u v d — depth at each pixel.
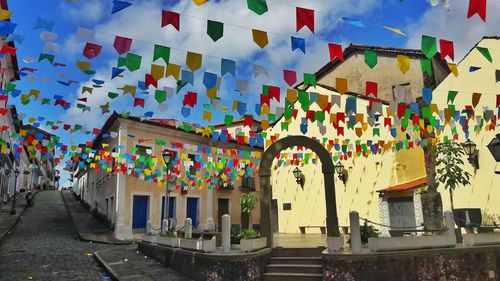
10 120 28.66
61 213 31.02
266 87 8.30
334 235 10.62
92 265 12.80
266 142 17.67
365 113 17.73
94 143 27.09
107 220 24.77
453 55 6.32
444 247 9.59
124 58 6.42
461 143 12.96
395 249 9.20
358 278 8.83
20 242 18.11
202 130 14.50
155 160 19.92
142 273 10.99
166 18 5.45
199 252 10.34
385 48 19.67
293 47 5.91
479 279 9.50
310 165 20.64
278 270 10.11
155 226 22.62
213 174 25.02
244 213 25.72
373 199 17.44
